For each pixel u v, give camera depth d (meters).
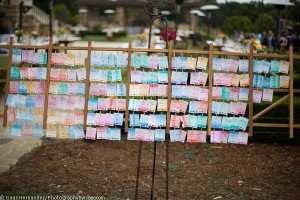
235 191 7.36
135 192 7.12
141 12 61.12
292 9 31.19
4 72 14.04
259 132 10.25
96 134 7.60
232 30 34.03
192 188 7.42
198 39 29.84
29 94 7.79
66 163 8.48
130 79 7.61
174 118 7.52
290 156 9.45
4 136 10.15
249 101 7.83
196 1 47.94
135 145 9.78
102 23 64.56
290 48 8.23
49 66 7.75
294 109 10.50
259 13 36.84
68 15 52.69
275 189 7.53
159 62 7.71
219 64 7.88
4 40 23.95
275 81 8.12
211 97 7.64
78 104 7.68
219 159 9.05
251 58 7.98
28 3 26.52
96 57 7.77
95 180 7.63
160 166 8.46
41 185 7.32
